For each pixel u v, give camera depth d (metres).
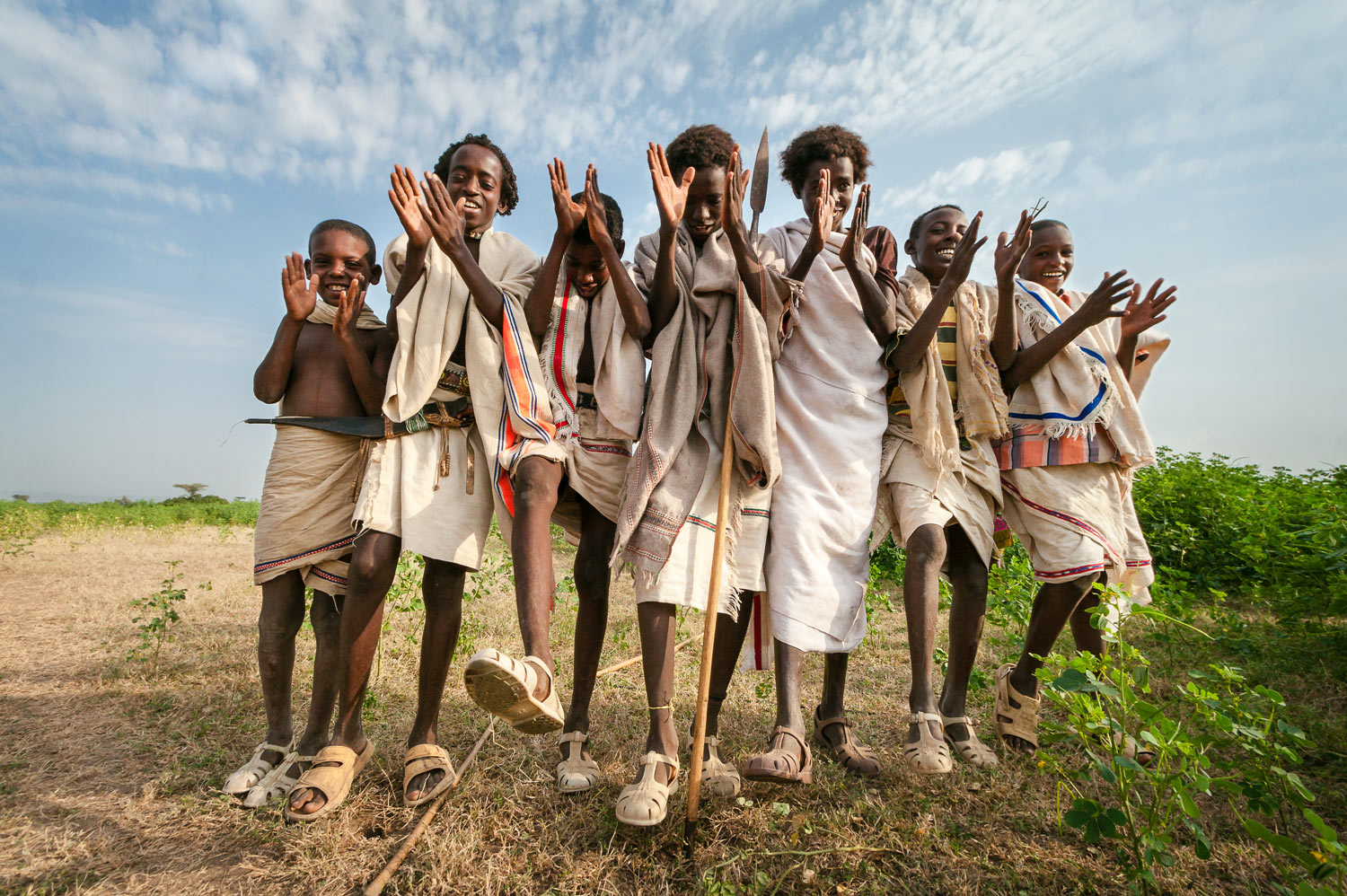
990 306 3.67
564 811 2.87
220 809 2.86
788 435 3.22
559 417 3.11
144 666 4.62
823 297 3.36
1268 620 5.67
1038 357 3.52
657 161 2.90
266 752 3.16
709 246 3.20
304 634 5.34
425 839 2.64
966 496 3.41
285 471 3.18
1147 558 3.98
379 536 2.98
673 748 2.75
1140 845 2.55
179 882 2.43
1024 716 3.46
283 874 2.48
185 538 13.22
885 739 3.67
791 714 2.80
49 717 3.78
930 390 3.27
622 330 3.16
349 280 3.48
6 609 6.38
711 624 2.66
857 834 2.70
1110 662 2.57
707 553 2.93
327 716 3.17
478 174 3.34
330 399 3.32
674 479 2.94
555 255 3.08
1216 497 8.62
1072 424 3.51
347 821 2.75
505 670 2.18
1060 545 3.45
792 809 2.88
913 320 3.55
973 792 3.04
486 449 3.02
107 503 24.08
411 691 4.11
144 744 3.43
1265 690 2.46
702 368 3.10
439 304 3.12
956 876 2.45
